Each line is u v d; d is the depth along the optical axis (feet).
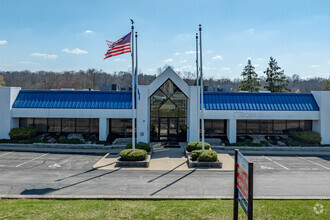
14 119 81.46
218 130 85.30
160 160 61.16
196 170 52.95
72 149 72.95
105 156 64.69
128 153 56.75
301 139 79.87
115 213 28.86
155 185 43.50
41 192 39.68
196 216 28.25
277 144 79.25
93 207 30.91
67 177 47.55
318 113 80.59
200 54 59.72
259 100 82.79
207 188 42.16
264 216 28.32
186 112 81.71
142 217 27.84
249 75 179.11
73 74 349.20
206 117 79.82
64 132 84.74
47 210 29.50
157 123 81.87
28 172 50.60
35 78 335.67
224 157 64.90
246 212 22.79
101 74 349.61
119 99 82.23
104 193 39.50
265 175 50.34
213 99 82.38
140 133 78.13
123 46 55.93
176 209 30.40
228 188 42.27
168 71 79.41
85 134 83.71
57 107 80.02
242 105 81.05
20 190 40.52
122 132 84.53
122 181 45.50
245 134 84.99
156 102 81.25
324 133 80.28
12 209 29.66
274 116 80.23
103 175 49.01
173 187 42.55
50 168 53.78
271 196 38.81
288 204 32.99
